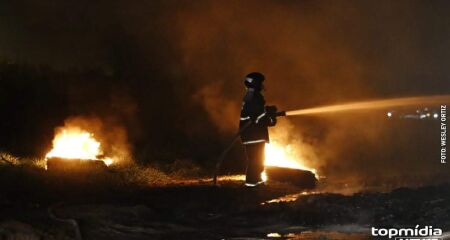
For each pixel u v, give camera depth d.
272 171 12.73
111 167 13.35
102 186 11.08
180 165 14.91
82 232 7.13
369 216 8.10
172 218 8.38
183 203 9.48
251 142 10.80
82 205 8.68
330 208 8.56
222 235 7.38
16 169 11.59
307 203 8.99
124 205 8.88
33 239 6.55
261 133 10.77
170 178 13.34
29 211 8.17
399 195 9.45
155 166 14.42
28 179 10.78
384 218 8.01
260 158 10.90
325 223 7.91
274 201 9.66
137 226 7.65
